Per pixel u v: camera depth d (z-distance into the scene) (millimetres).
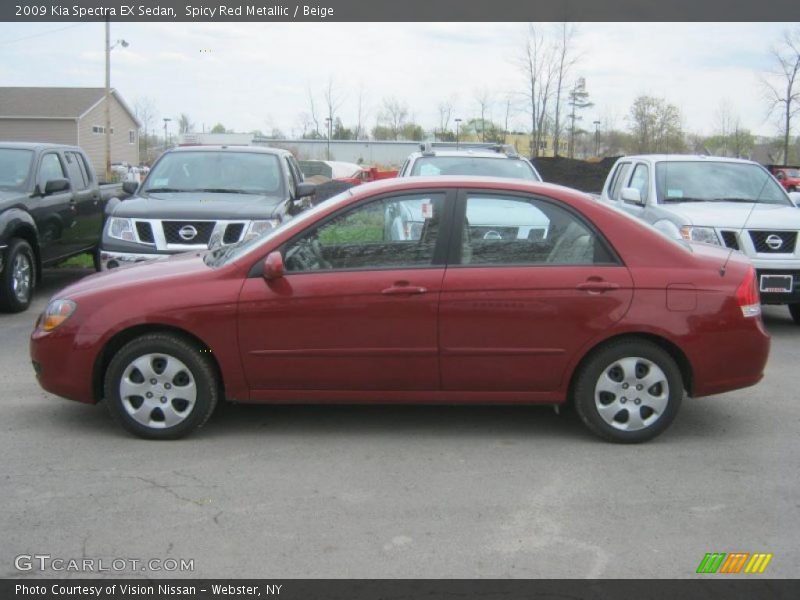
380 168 44250
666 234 5477
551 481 4699
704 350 5223
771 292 8625
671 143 44438
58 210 10648
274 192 9969
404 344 5184
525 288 5152
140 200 9227
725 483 4695
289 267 5238
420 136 51781
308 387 5273
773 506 4395
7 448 5133
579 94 37031
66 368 5266
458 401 5312
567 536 4023
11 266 9414
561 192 5328
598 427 5285
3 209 9344
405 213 5281
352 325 5164
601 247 5250
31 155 10438
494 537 4004
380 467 4883
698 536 4039
